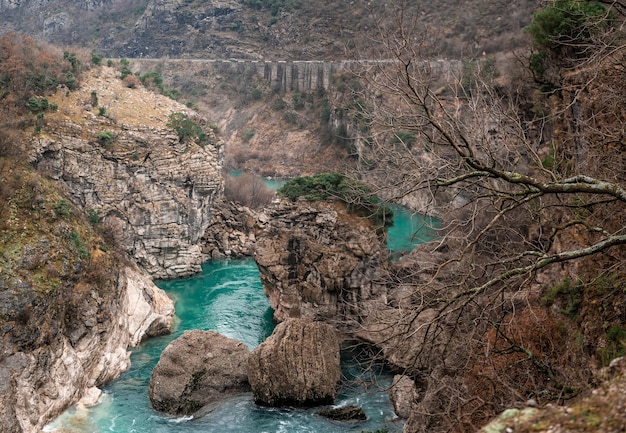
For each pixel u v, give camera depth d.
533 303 22.88
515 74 42.19
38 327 30.28
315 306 39.88
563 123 26.78
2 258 31.31
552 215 24.95
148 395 32.19
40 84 49.28
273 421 29.73
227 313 45.16
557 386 15.04
